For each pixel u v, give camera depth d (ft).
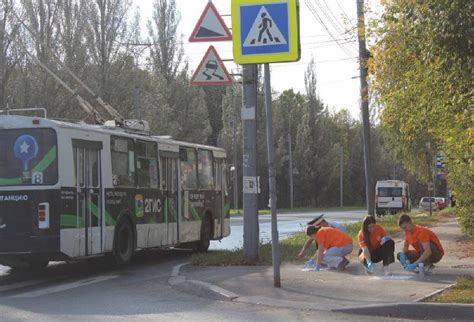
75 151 41.22
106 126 47.91
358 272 39.09
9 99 112.47
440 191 263.70
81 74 119.34
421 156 115.03
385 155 317.22
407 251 38.01
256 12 32.09
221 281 35.94
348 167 316.81
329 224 42.93
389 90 51.26
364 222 38.63
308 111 281.54
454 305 26.81
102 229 43.55
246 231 44.37
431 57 29.81
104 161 44.21
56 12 115.34
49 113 112.98
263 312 28.60
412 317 27.12
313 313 28.12
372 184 77.66
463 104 32.65
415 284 33.55
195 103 189.88
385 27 48.67
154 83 171.42
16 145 39.83
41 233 38.91
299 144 277.64
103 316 28.17
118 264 45.75
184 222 56.65
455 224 93.15
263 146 231.91
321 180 281.33
